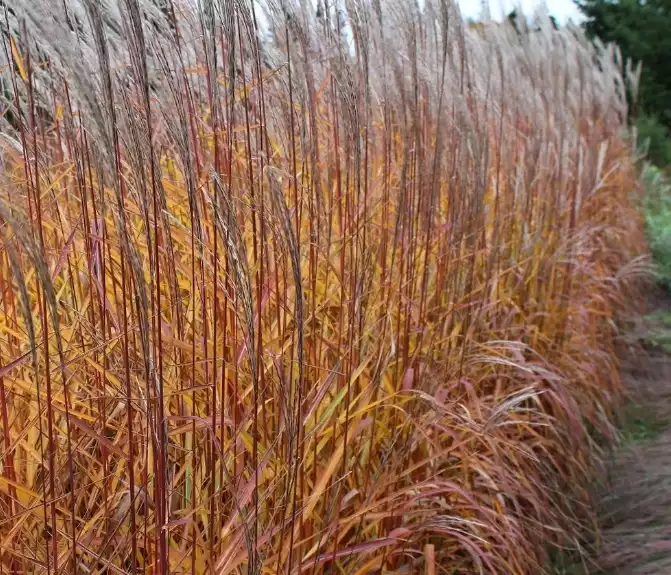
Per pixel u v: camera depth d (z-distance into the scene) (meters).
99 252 1.72
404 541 2.15
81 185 1.61
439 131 2.87
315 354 2.03
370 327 2.34
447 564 2.43
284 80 2.08
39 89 1.88
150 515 1.64
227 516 1.72
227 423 1.69
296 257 1.41
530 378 3.33
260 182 1.75
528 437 3.47
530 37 5.27
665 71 18.33
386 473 2.12
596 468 3.91
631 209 7.66
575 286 4.60
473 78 3.98
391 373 2.47
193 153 1.91
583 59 6.17
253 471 1.57
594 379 4.38
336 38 2.25
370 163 2.86
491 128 4.45
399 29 2.84
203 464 1.74
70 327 1.69
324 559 1.76
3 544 1.40
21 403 1.75
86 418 1.64
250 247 2.14
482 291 3.23
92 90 1.23
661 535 3.29
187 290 2.05
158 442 1.41
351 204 2.39
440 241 2.97
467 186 3.19
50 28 1.24
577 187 5.01
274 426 1.96
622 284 6.53
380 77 2.73
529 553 2.67
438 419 2.27
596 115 7.29
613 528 3.47
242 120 2.04
